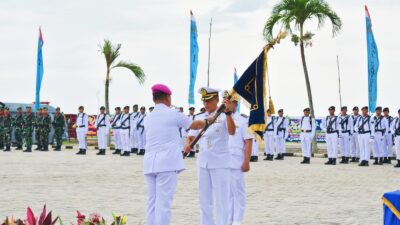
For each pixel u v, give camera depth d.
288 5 34.06
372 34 28.00
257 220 10.52
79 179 17.41
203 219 8.34
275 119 29.94
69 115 48.94
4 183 16.17
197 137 7.88
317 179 18.25
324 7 33.59
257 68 8.26
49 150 36.41
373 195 14.21
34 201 12.62
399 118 26.20
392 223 6.59
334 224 10.15
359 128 26.55
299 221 10.43
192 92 32.94
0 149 36.62
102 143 32.53
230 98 8.07
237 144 9.51
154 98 7.84
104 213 11.06
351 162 29.25
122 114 32.19
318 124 43.88
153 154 7.56
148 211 7.64
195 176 18.72
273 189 15.31
